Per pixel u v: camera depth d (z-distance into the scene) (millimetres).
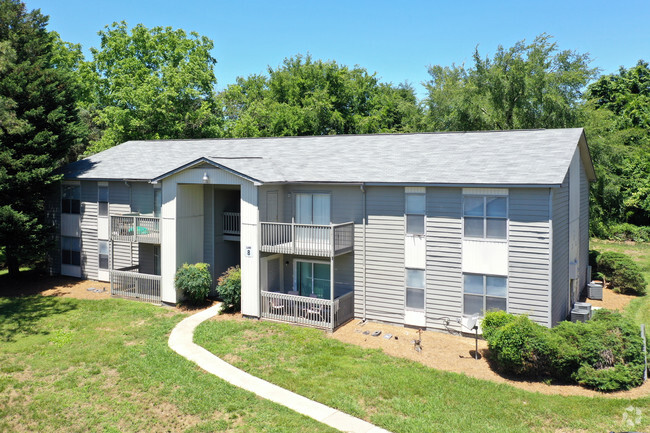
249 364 15141
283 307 19312
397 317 19016
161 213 22281
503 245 16812
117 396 13109
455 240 17656
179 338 17578
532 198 16203
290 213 21031
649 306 21734
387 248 19031
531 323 14359
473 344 16938
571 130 19188
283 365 15047
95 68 42500
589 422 11484
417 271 18531
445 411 12117
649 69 54312
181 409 12328
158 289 22062
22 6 26219
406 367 14867
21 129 23078
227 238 23172
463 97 36281
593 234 41688
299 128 48250
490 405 12383
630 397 12812
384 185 18609
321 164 21422
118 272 23188
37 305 21922
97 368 14898
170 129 39469
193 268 21156
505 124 36562
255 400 12781
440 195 17844
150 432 11359
